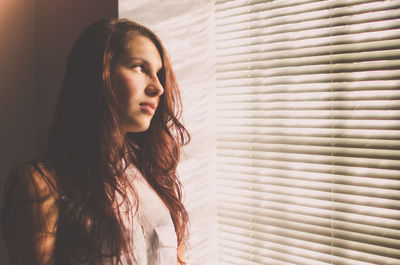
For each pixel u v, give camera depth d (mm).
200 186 1609
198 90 1592
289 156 1433
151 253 1025
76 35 1440
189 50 1551
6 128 1487
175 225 1226
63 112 986
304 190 1403
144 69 990
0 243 1438
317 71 1338
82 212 875
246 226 1558
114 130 948
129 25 1000
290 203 1429
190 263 1573
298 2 1376
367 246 1239
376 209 1227
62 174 913
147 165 1208
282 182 1455
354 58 1251
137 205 1003
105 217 895
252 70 1535
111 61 948
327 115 1322
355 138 1270
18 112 1534
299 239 1400
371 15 1212
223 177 1634
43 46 1576
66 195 890
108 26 972
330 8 1298
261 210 1521
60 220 874
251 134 1549
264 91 1493
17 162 1529
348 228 1278
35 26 1604
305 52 1371
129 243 930
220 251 1652
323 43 1323
